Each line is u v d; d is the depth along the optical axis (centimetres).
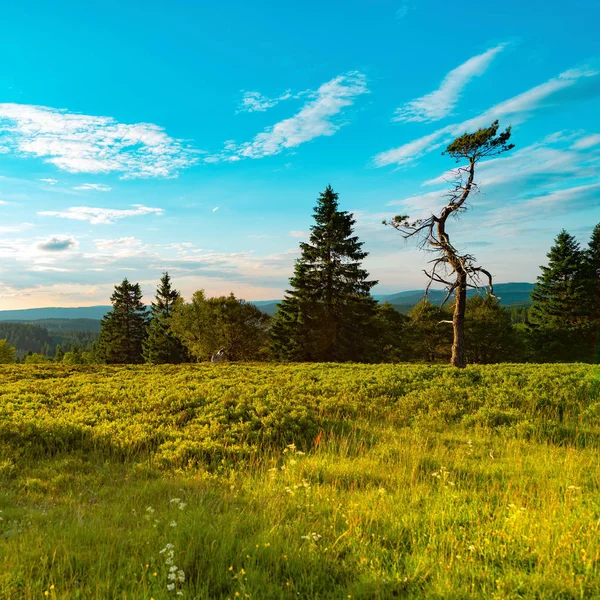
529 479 729
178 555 442
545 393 1509
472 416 1275
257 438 1058
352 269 4566
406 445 975
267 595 382
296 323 4566
